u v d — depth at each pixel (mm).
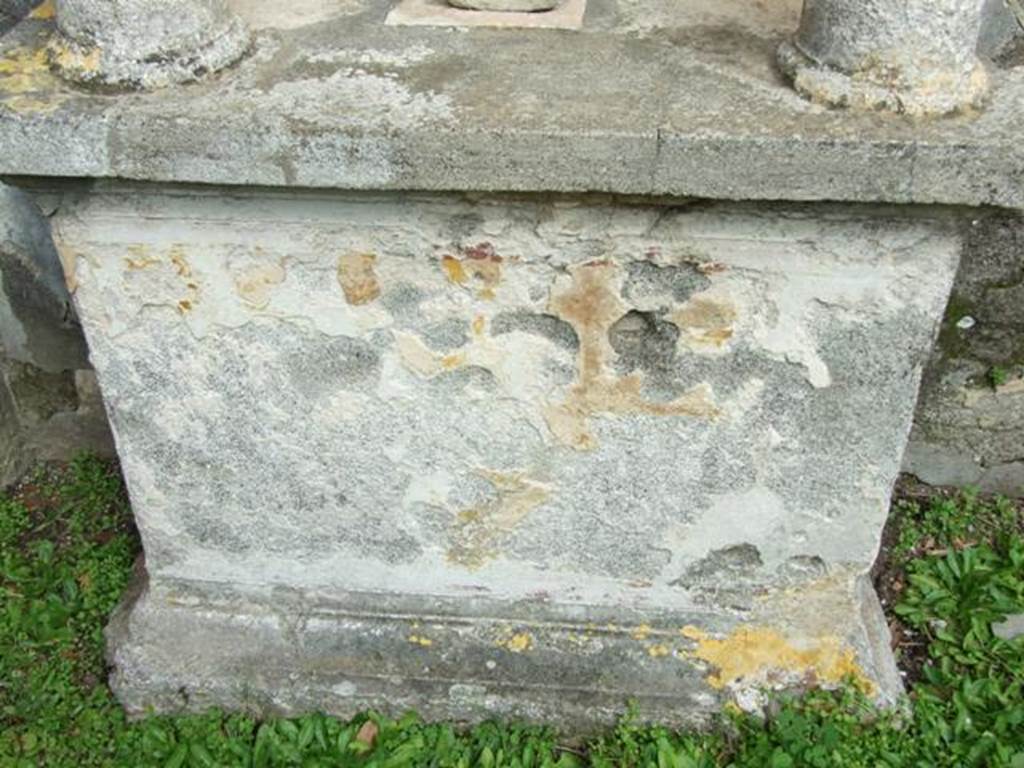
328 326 2146
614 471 2281
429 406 2230
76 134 1840
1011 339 2811
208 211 2008
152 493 2404
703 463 2252
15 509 3045
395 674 2463
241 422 2283
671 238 1977
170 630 2518
